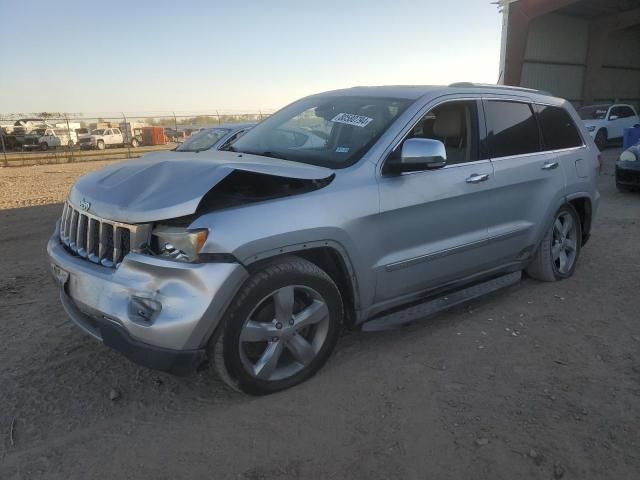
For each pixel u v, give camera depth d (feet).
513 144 14.47
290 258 10.08
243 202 9.65
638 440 9.09
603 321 13.80
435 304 12.80
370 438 9.16
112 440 9.12
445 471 8.38
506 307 14.73
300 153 12.14
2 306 15.19
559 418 9.70
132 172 10.80
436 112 12.80
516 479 8.23
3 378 11.09
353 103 13.33
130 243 9.36
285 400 10.23
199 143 34.17
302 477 8.27
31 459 8.64
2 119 113.29
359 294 11.13
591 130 64.13
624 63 104.83
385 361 11.74
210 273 8.89
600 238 22.12
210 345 9.36
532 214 14.87
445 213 12.37
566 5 78.84
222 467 8.47
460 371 11.34
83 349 12.37
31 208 34.01
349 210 10.52
